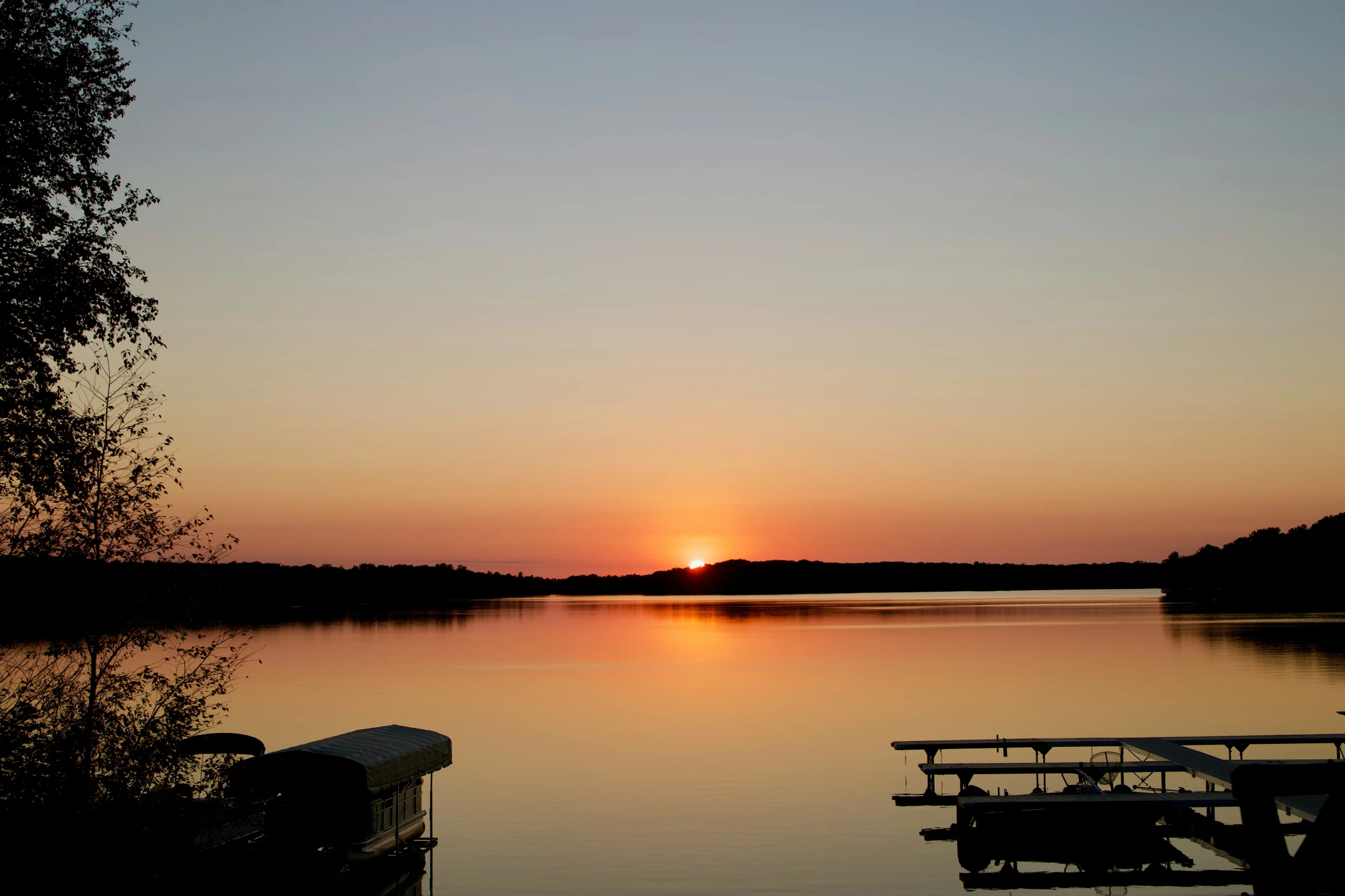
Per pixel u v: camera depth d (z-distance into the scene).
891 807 29.78
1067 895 22.95
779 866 24.00
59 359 19.06
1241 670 65.19
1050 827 26.00
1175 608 176.12
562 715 48.09
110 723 17.47
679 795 31.06
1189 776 34.81
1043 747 34.41
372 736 25.55
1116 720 44.50
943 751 38.09
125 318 19.48
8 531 17.50
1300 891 5.46
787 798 30.81
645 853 24.94
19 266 18.73
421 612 195.12
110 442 18.80
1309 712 46.38
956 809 29.55
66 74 19.23
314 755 22.31
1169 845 26.98
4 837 15.79
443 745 26.27
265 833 20.88
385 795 23.44
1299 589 197.12
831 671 69.81
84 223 19.94
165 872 17.20
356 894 21.38
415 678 65.69
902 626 128.62
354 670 70.88
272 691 58.22
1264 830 5.54
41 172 19.44
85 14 19.97
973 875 23.72
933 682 61.03
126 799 16.94
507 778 33.69
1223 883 23.97
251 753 24.81
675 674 68.31
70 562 17.58
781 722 45.88
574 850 25.19
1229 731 41.44
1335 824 5.37
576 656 84.31
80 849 16.05
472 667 74.00
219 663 19.00
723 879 22.94
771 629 127.62
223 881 18.22
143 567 18.00
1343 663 68.56
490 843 25.80
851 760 36.72
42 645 17.39
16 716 16.47
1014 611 178.75
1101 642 92.19
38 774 16.42
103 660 17.95
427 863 24.08
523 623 146.75
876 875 23.52
